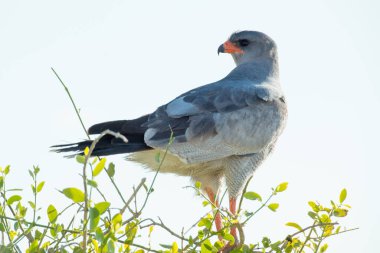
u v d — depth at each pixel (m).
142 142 11.69
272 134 12.70
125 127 11.79
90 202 7.18
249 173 12.62
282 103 13.08
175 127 11.91
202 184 12.67
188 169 12.51
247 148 12.42
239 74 13.73
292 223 9.24
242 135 12.34
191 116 12.09
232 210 12.62
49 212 7.82
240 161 12.51
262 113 12.64
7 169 8.44
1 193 8.09
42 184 8.17
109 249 7.13
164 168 12.34
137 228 8.28
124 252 8.05
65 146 10.77
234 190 12.62
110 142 11.64
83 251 7.23
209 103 12.34
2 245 7.48
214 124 12.12
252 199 8.66
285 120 13.05
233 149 12.29
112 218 7.66
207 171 12.57
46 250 7.73
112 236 7.30
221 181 12.75
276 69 14.13
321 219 9.12
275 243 8.78
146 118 12.03
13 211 8.15
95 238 7.27
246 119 12.42
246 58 14.27
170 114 12.05
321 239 9.09
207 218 8.57
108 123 11.66
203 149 12.05
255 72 13.80
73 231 7.76
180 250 8.31
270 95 12.91
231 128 12.24
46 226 7.81
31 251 7.55
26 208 8.10
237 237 10.91
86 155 6.90
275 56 14.17
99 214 7.06
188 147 11.94
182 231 8.40
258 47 14.17
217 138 12.14
